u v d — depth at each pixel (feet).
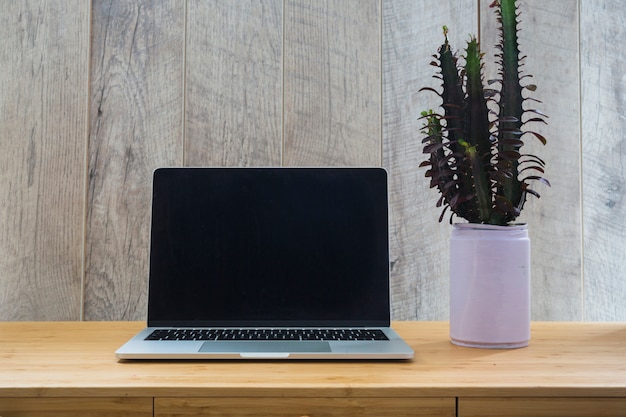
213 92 4.10
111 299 4.05
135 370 2.65
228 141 4.09
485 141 3.25
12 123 4.05
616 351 3.07
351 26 4.13
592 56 4.15
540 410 2.42
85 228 4.06
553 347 3.17
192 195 3.46
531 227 4.14
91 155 4.07
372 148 4.12
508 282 3.14
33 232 4.05
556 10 4.16
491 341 3.11
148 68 4.09
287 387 2.39
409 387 2.41
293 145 4.11
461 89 3.37
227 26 4.11
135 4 4.09
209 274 3.40
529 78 4.16
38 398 2.40
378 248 3.43
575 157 4.13
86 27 4.08
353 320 3.36
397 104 4.13
